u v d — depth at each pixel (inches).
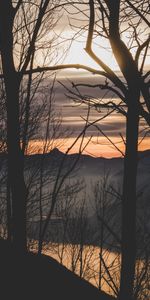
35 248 955.3
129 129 195.8
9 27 294.2
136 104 196.1
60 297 481.1
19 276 405.1
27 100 356.8
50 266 561.3
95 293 557.0
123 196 193.9
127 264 190.7
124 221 191.8
